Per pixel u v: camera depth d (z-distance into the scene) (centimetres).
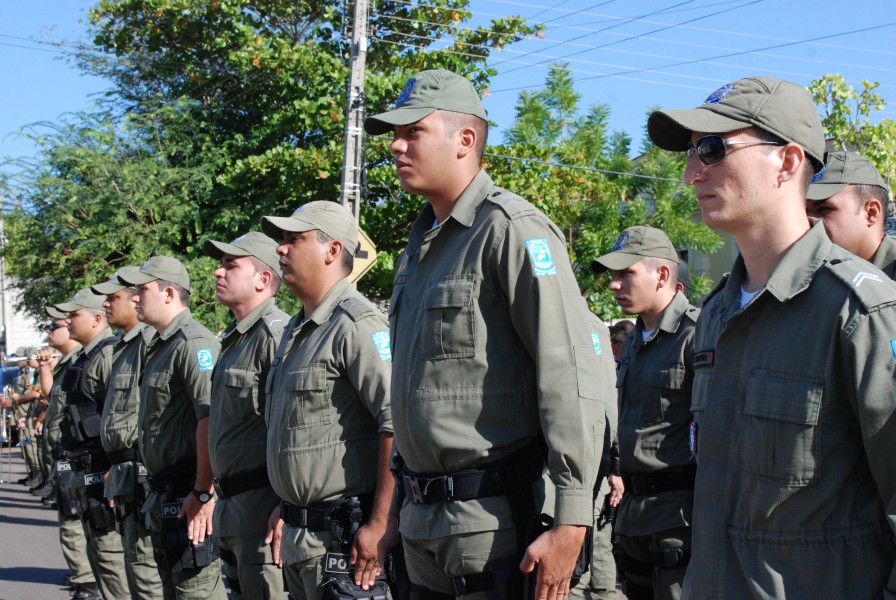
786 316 218
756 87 229
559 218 1722
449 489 280
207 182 1667
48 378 1076
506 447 281
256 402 452
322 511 388
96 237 1650
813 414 209
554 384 271
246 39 1636
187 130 1780
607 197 1891
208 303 1628
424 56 1719
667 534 437
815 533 210
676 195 2019
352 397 394
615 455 439
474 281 283
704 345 257
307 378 391
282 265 415
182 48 1834
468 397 280
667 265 474
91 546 635
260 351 455
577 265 1933
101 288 623
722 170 227
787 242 226
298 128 1661
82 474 657
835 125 1309
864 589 207
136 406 590
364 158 1557
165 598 530
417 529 289
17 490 1427
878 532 210
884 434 202
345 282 418
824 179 365
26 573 851
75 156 1658
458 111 302
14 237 1725
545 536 267
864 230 364
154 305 542
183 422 531
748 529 218
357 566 373
